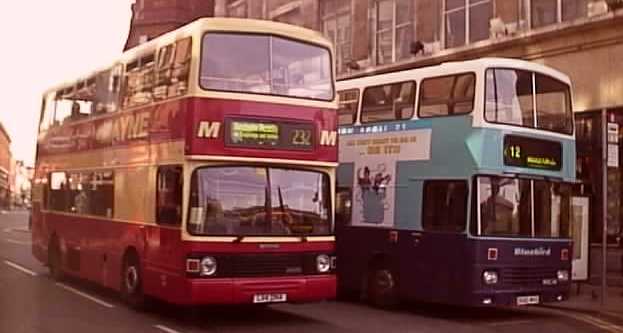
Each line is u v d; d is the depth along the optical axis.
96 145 14.96
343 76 27.25
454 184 12.70
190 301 10.56
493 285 12.34
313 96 11.75
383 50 26.03
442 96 13.16
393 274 13.84
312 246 11.44
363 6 26.72
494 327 12.12
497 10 21.03
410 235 13.47
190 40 11.24
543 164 13.09
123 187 13.34
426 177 13.24
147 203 12.20
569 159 13.58
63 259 16.55
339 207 15.17
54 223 17.27
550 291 12.98
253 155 11.11
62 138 17.30
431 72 13.45
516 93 12.93
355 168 14.87
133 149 12.99
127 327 11.07
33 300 13.80
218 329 11.11
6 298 14.05
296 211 11.38
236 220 10.95
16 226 51.38
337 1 28.66
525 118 12.96
